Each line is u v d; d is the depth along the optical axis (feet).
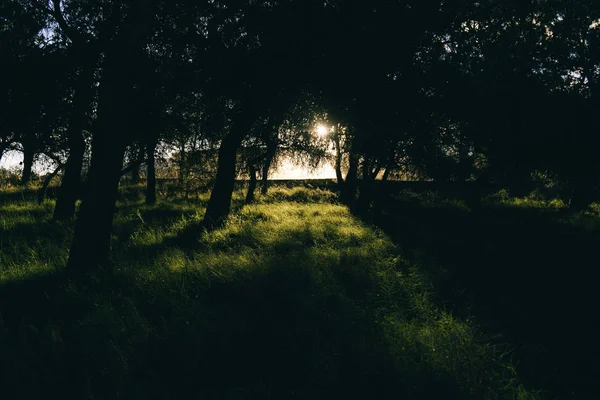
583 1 47.88
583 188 75.72
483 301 24.38
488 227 56.18
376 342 16.56
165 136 44.11
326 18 32.40
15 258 31.65
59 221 47.70
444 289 25.94
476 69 41.65
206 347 15.97
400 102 35.83
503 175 84.23
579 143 64.13
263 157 62.69
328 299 21.11
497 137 61.46
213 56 33.86
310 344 16.46
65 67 33.50
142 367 14.94
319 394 13.73
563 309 23.16
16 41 33.50
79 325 17.75
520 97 55.62
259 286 21.95
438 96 38.04
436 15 34.27
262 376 14.74
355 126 37.86
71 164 49.96
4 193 77.51
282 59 33.88
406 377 14.24
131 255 31.89
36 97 33.99
